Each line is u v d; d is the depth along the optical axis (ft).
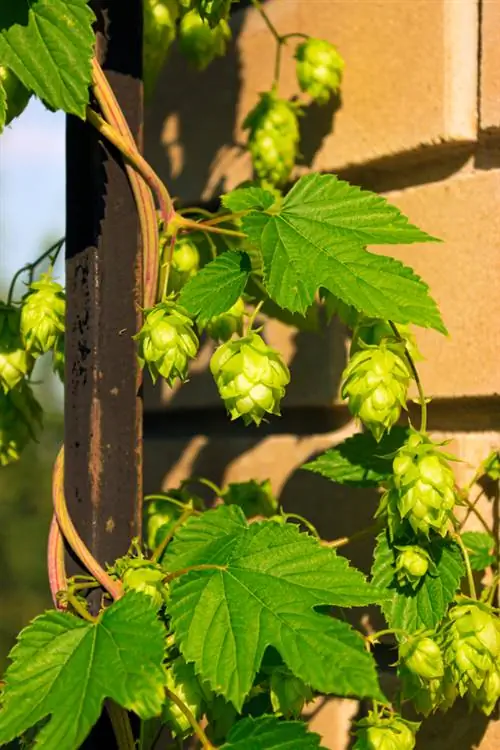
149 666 4.02
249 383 4.58
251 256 6.31
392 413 4.80
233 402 4.60
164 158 7.91
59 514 4.78
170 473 7.77
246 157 7.17
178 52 7.82
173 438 7.80
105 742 4.63
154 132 8.01
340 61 6.41
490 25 5.66
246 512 6.51
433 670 4.86
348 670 3.92
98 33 4.98
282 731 4.27
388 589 5.01
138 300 4.89
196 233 6.03
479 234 5.67
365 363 4.82
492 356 5.56
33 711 3.99
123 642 4.14
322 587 4.33
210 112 7.50
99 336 4.82
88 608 4.75
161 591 4.65
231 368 4.60
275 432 6.98
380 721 5.09
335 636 4.05
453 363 5.74
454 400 5.76
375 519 6.20
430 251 5.90
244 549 4.59
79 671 4.07
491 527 5.55
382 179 6.33
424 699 5.08
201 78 7.59
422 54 5.97
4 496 22.90
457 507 5.69
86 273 4.85
